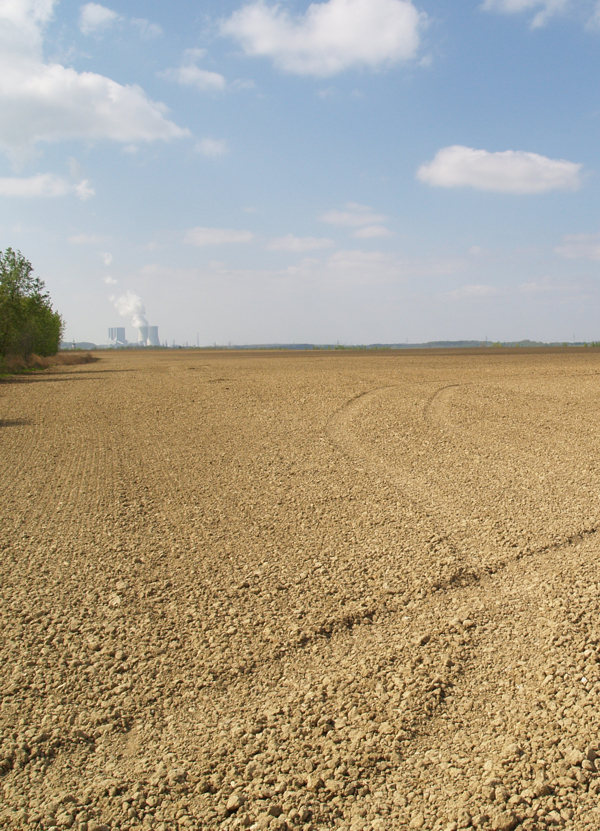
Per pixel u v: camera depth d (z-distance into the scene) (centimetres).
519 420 1281
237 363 4609
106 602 477
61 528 651
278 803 266
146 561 556
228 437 1145
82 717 337
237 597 478
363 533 613
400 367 3384
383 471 868
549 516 647
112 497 763
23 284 3594
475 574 507
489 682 353
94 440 1143
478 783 272
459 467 884
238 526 645
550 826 244
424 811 258
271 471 879
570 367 3170
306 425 1253
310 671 375
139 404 1661
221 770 291
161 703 348
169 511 702
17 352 4034
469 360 4406
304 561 545
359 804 264
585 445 1021
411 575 506
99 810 268
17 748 312
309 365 3931
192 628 432
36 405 1686
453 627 419
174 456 991
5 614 459
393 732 312
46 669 385
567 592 461
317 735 313
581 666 360
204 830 253
